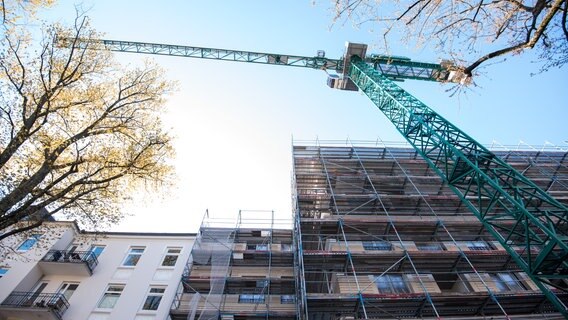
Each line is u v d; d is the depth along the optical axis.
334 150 26.53
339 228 18.95
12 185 12.19
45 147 12.70
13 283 17.95
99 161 13.51
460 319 14.95
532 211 13.19
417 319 14.97
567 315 11.00
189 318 16.80
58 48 13.90
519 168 26.20
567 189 24.52
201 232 22.27
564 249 10.85
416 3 9.84
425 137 19.55
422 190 24.53
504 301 15.37
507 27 9.34
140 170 14.83
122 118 14.95
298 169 24.81
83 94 14.79
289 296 19.14
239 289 18.98
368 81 28.12
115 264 20.69
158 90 16.84
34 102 13.24
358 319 13.91
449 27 10.18
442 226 19.42
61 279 19.48
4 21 11.73
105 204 14.00
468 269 17.94
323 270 17.59
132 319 17.53
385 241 19.23
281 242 22.83
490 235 20.19
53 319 17.08
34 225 11.09
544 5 7.97
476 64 9.85
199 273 20.09
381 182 23.84
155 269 20.36
